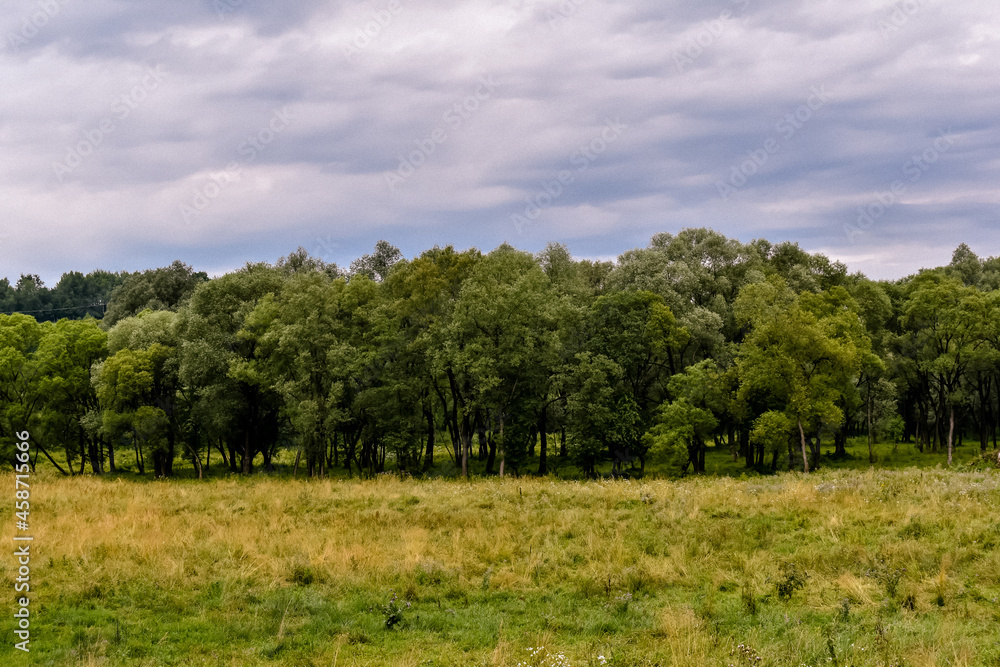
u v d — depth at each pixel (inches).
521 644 451.5
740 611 496.1
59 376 2092.8
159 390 2117.4
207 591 545.3
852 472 1169.4
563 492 984.9
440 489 1091.3
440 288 1967.3
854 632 437.1
